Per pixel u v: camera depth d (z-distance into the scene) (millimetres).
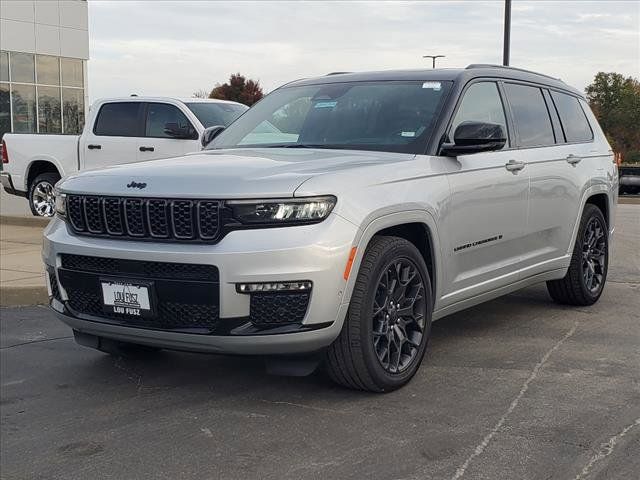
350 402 4484
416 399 4516
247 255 4000
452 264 5094
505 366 5148
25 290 7332
